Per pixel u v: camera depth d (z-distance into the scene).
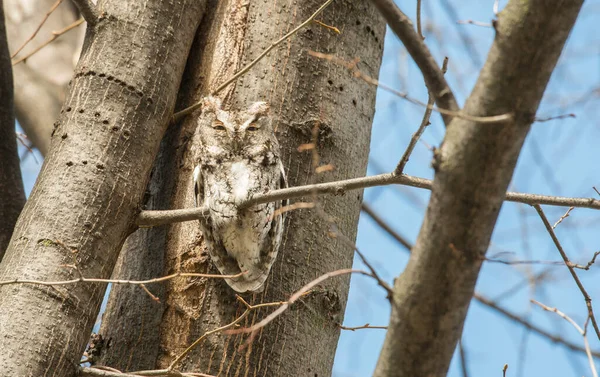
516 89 5.72
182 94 10.30
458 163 5.79
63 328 7.92
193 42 10.50
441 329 5.82
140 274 9.51
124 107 9.12
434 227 5.82
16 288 7.98
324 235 9.46
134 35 9.54
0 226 10.93
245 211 9.51
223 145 9.73
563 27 5.66
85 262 8.27
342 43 10.19
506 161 5.73
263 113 9.77
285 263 9.24
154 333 9.05
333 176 9.64
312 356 9.05
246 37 10.13
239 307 8.98
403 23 6.31
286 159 9.64
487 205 5.75
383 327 9.23
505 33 5.77
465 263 5.77
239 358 8.74
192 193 9.80
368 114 10.30
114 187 8.70
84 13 9.52
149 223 8.81
